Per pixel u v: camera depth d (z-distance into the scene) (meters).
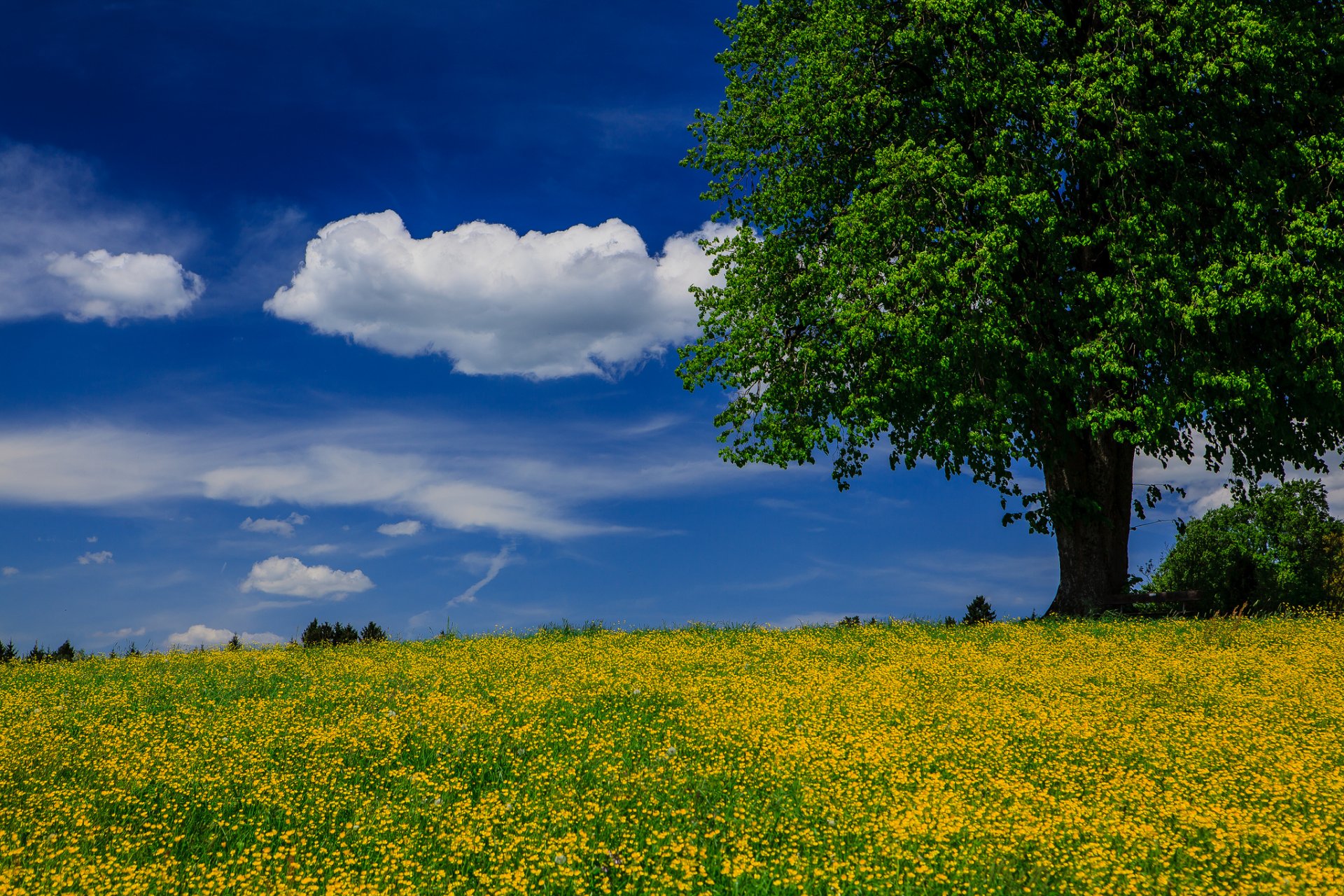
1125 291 17.75
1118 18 18.36
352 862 6.55
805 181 20.91
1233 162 18.84
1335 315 17.53
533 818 7.29
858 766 8.26
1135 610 20.92
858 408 19.03
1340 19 19.09
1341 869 6.11
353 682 13.19
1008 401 18.53
